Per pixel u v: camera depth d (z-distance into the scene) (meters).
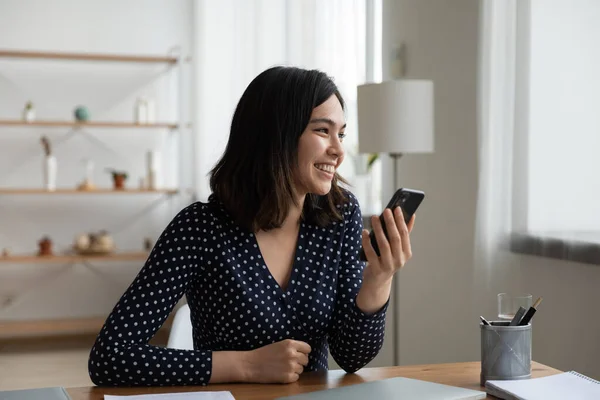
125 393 1.36
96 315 6.03
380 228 1.41
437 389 1.31
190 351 1.43
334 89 1.55
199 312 1.59
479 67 3.16
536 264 2.91
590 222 2.62
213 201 1.60
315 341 1.60
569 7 2.69
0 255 5.67
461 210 3.59
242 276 1.54
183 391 1.37
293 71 1.55
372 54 4.25
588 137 2.62
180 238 1.53
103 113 6.02
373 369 1.51
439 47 3.72
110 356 1.41
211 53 5.55
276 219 1.52
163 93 6.12
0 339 5.67
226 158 1.58
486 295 3.14
